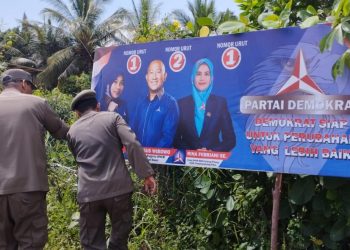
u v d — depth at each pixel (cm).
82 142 384
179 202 452
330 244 347
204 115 379
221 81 370
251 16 412
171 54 404
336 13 308
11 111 372
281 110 336
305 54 327
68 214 508
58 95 1109
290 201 355
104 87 449
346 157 308
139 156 373
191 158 387
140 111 422
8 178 358
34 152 369
